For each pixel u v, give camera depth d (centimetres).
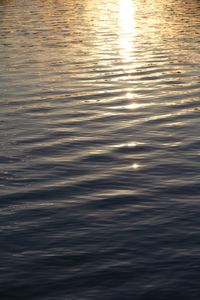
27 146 1152
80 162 1059
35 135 1224
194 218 813
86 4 4472
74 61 2112
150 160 1067
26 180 970
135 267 681
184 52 2258
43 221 811
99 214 833
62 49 2372
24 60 2139
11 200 887
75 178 980
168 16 3578
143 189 927
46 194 909
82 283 649
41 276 664
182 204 864
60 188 934
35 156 1093
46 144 1164
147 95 1581
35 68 1986
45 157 1087
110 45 2470
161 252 716
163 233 768
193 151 1115
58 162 1059
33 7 4166
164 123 1306
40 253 717
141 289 637
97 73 1897
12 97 1570
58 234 769
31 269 679
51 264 690
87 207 859
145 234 766
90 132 1246
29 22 3288
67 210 848
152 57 2172
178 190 920
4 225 798
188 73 1867
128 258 702
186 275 661
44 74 1881
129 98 1550
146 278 657
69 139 1197
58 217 824
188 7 4094
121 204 868
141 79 1795
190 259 696
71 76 1850
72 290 636
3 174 998
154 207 855
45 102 1512
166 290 634
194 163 1048
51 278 660
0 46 2466
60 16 3616
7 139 1197
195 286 641
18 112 1413
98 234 768
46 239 755
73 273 670
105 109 1439
